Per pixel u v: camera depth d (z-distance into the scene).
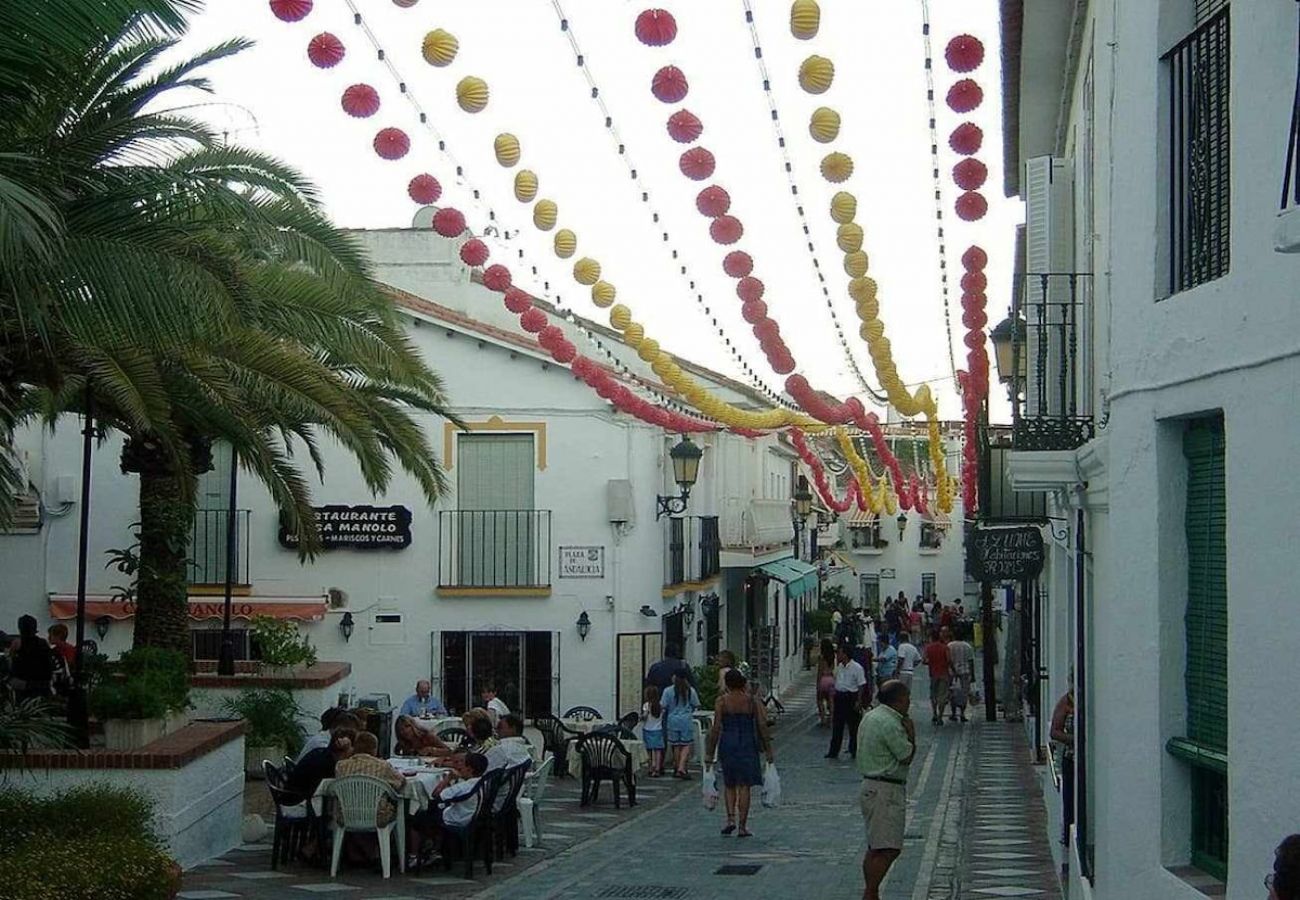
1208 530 8.06
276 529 27.88
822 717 33.88
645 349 14.65
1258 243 7.10
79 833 12.04
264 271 16.70
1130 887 8.70
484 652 27.81
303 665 21.64
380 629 27.77
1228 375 7.41
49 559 26.98
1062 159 14.82
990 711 34.09
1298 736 6.67
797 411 19.83
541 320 14.77
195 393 17.55
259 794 18.25
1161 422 8.34
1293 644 6.73
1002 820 18.70
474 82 9.52
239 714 19.36
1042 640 23.66
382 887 14.12
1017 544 18.39
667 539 30.03
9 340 13.09
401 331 19.97
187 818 14.74
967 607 71.88
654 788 22.92
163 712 15.25
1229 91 7.50
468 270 32.00
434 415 27.02
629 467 27.94
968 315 12.61
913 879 14.49
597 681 27.69
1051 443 12.08
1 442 14.11
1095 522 11.36
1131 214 8.76
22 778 13.98
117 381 14.77
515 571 27.83
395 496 27.81
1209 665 8.06
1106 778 10.30
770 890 13.98
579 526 27.84
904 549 74.12
